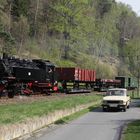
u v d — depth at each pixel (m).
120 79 75.69
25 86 39.19
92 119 25.00
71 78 52.25
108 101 31.02
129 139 16.70
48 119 21.20
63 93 50.06
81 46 91.25
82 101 33.00
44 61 44.03
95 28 97.06
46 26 82.75
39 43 80.50
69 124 22.16
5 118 17.08
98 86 63.38
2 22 65.06
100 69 90.50
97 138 17.48
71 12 82.50
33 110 21.25
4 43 61.81
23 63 39.56
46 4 83.88
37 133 18.30
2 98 33.25
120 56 116.38
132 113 29.67
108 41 115.31
